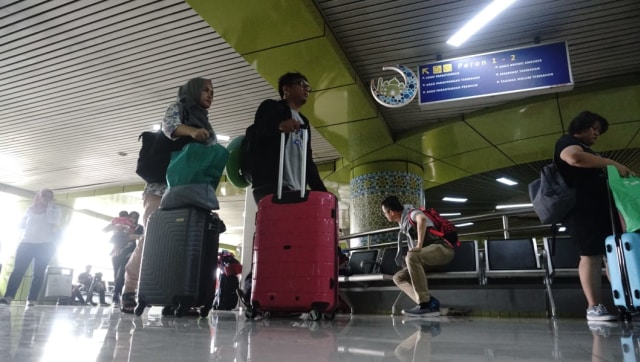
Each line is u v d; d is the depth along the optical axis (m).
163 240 2.19
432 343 1.01
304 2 3.82
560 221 2.36
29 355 0.68
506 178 8.98
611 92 5.27
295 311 2.14
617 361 0.72
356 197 7.52
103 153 8.19
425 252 3.22
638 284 1.91
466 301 3.84
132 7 4.29
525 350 0.88
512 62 4.55
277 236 2.20
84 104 6.26
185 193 2.18
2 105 6.28
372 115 5.77
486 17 4.08
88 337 1.00
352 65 5.03
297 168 2.56
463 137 6.54
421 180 7.68
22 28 4.61
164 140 2.57
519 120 5.97
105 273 15.11
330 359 0.72
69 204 11.58
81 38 4.77
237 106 6.21
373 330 1.46
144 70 5.38
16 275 4.35
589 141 2.43
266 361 0.69
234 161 2.67
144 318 1.99
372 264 4.54
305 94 2.72
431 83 4.80
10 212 10.73
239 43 4.32
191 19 4.45
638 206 1.96
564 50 4.41
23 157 8.39
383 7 4.18
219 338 1.07
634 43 4.68
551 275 3.46
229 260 5.38
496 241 3.86
